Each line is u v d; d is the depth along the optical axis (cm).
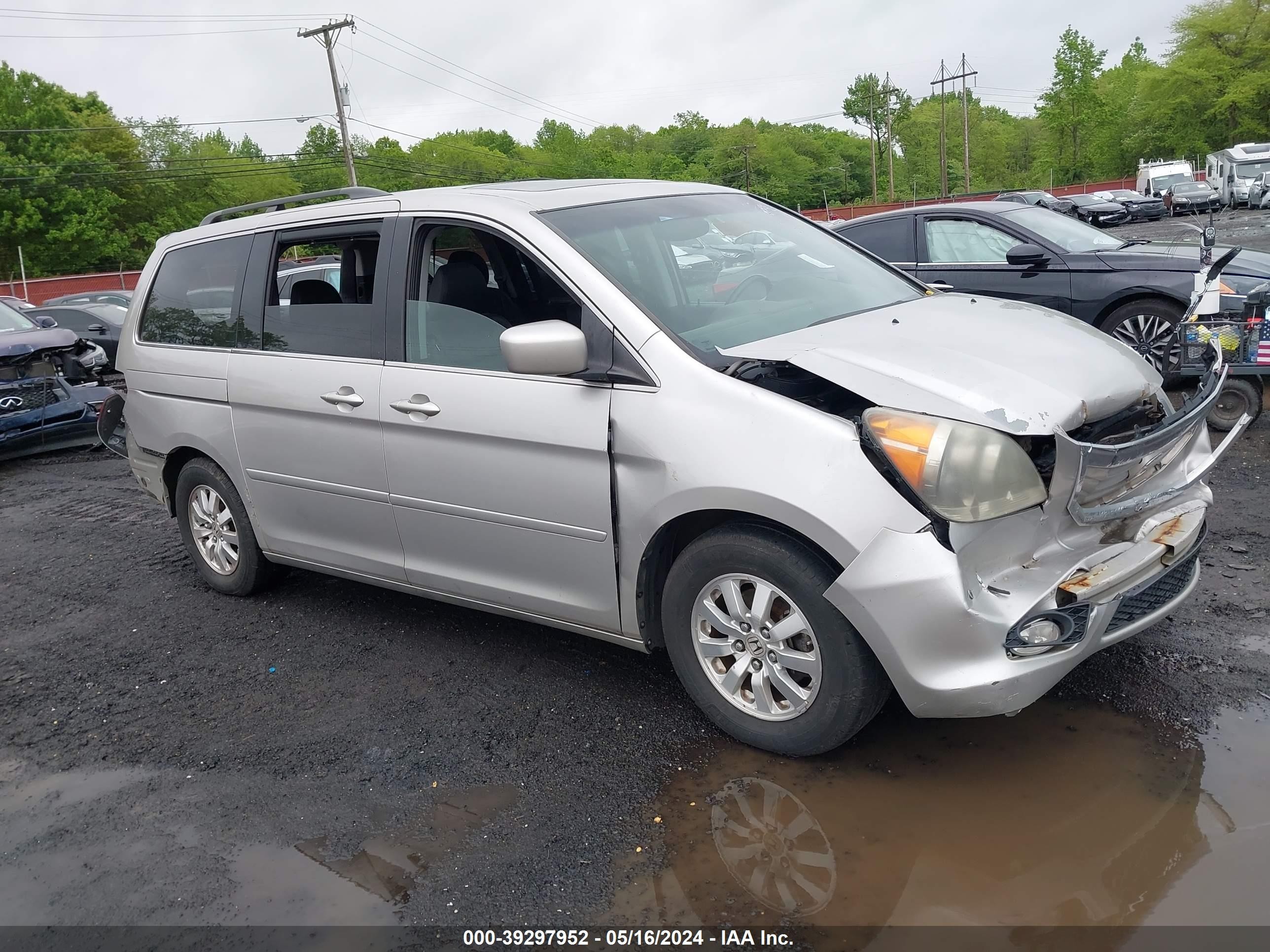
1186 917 234
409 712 377
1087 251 752
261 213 473
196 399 475
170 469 518
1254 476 541
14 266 6075
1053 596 275
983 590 274
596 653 411
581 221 368
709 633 326
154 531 665
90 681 437
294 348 429
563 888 269
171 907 279
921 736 322
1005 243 789
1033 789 289
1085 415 288
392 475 393
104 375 1030
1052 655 275
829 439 284
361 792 326
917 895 251
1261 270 683
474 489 366
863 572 275
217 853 301
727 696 323
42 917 282
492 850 288
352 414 397
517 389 346
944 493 268
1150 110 7031
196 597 527
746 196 451
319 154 7844
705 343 324
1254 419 636
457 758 340
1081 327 355
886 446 276
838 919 246
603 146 13600
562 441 332
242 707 396
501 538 366
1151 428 307
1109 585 279
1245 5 6562
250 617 491
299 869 289
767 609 304
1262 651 349
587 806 305
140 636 482
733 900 257
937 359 303
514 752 340
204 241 484
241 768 349
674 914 255
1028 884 251
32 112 6266
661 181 442
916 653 273
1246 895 239
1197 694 327
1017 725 322
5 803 345
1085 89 8662
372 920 264
